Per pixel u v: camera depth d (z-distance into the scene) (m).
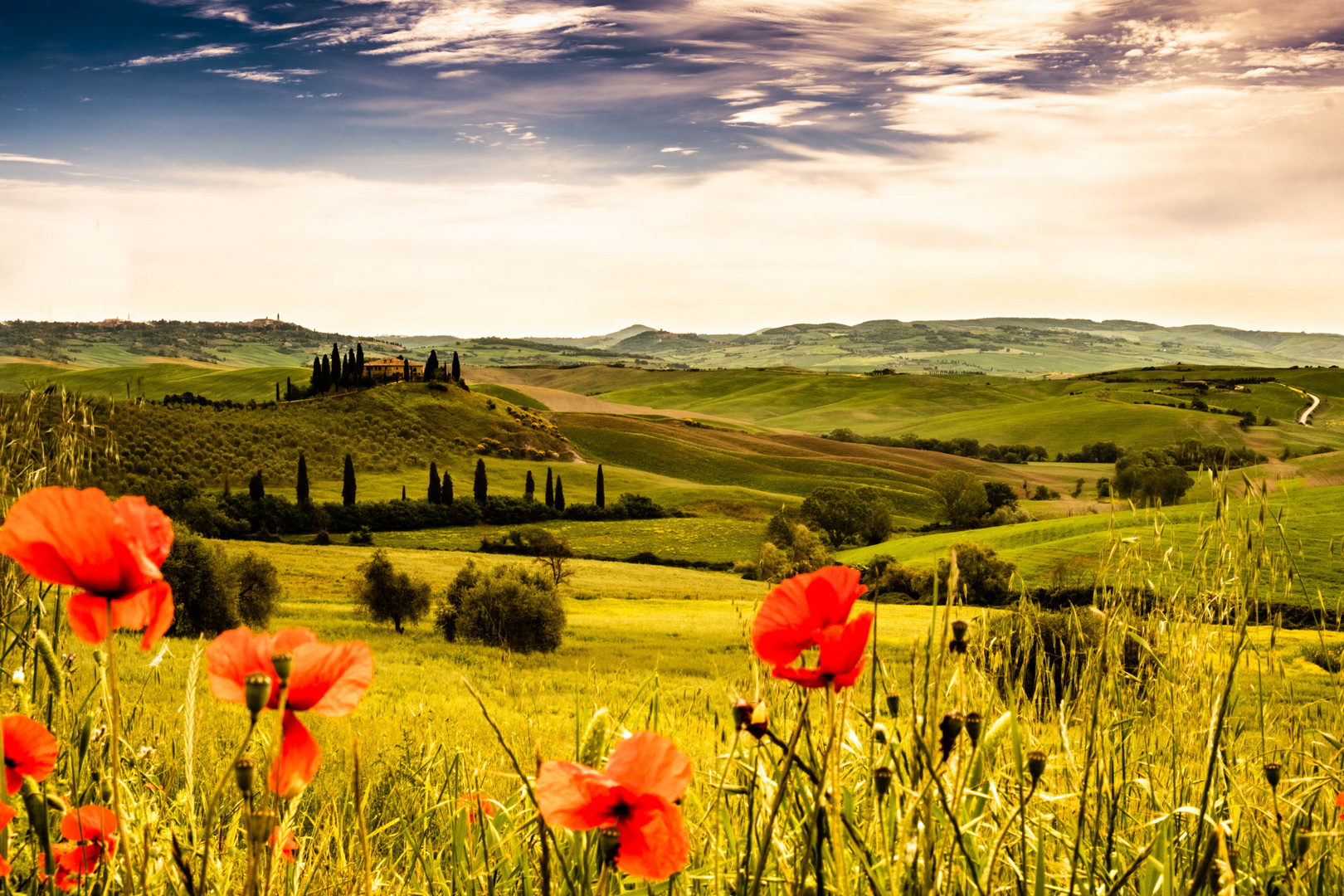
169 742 1.85
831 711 1.16
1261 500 1.89
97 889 1.38
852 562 73.31
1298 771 1.81
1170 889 1.50
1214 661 1.79
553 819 1.06
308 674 0.94
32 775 1.31
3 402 2.24
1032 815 1.66
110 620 0.94
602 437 148.25
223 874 1.36
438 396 147.12
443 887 1.79
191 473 95.75
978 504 91.69
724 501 111.94
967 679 1.36
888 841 1.44
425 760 2.44
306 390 154.25
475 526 93.75
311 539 81.25
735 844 1.50
